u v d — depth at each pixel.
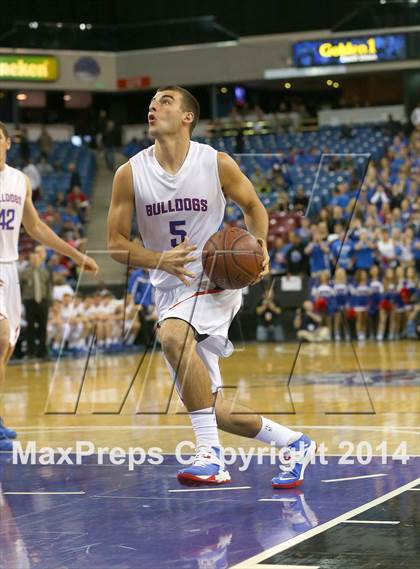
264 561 2.95
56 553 3.14
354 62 21.38
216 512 3.69
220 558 3.02
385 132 19.73
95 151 21.50
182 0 22.34
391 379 9.09
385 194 16.52
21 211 5.75
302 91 25.12
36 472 4.66
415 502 3.74
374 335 14.91
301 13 21.62
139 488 4.21
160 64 22.58
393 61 21.11
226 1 22.11
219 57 22.23
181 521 3.56
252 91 24.38
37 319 12.73
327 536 3.24
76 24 22.44
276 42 21.84
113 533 3.40
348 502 3.79
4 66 22.02
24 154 20.06
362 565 2.87
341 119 21.72
